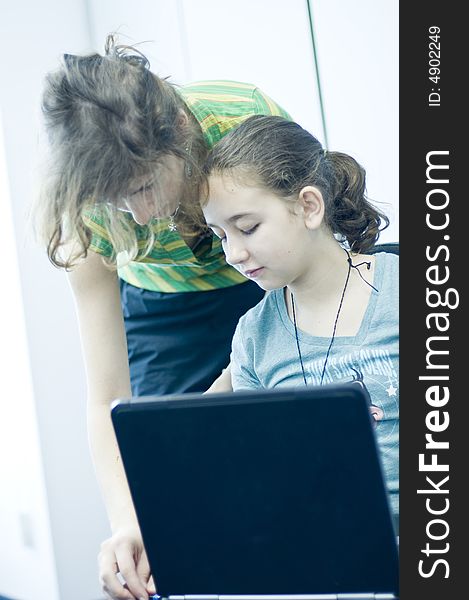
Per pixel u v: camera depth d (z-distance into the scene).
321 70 1.98
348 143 1.96
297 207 1.26
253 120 1.31
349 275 1.32
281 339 1.38
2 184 2.55
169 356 1.88
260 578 0.89
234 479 0.86
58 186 1.13
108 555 1.15
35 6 2.54
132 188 1.14
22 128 2.54
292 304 1.38
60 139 1.13
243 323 1.44
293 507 0.85
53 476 2.61
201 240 1.55
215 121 1.46
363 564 0.85
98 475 1.39
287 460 0.84
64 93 1.14
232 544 0.88
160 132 1.16
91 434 1.43
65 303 2.62
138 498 0.89
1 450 2.74
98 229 1.40
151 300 1.85
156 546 0.91
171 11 2.30
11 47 2.52
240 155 1.24
